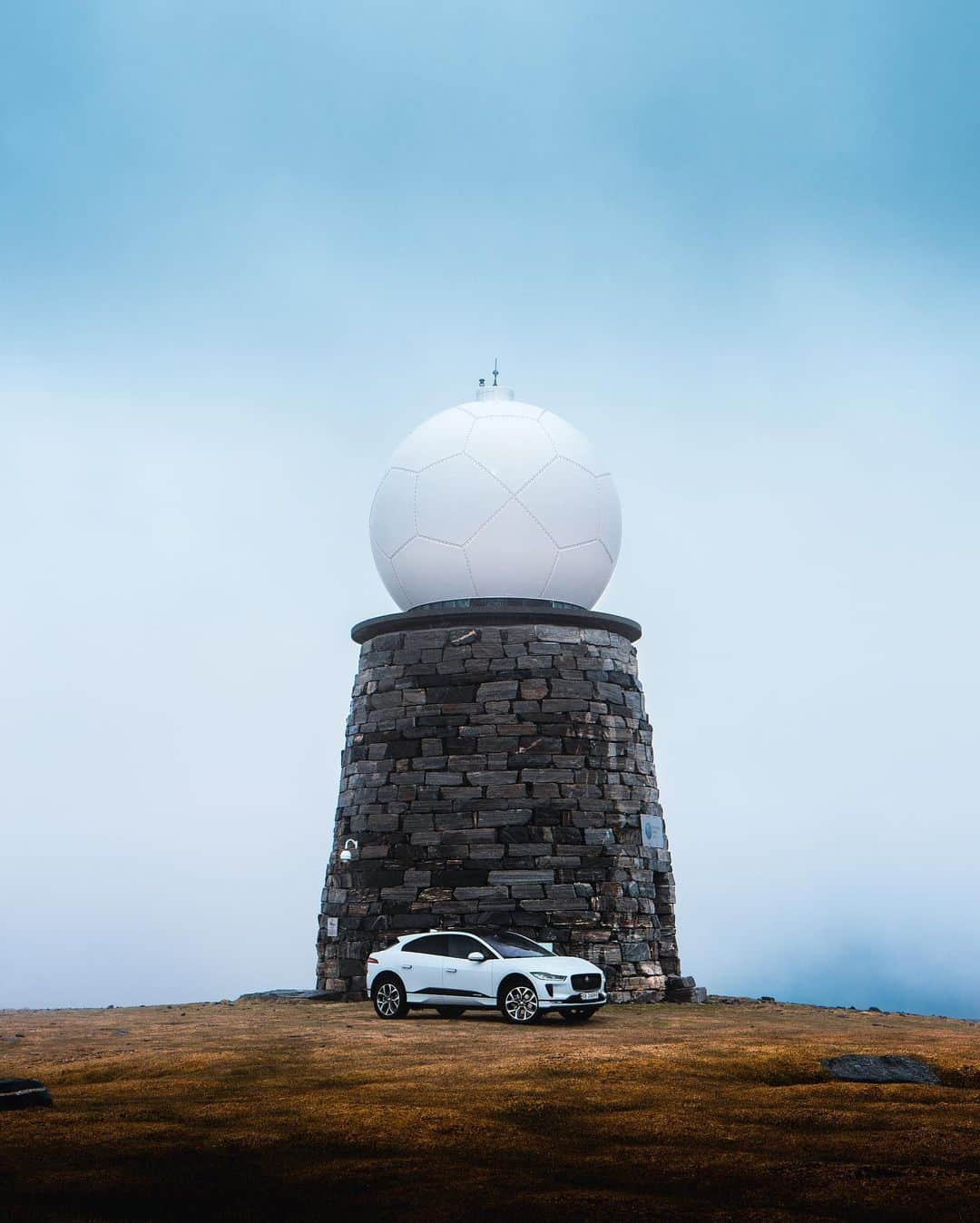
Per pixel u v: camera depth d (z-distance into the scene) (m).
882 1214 11.44
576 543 31.22
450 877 29.14
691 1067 18.17
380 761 30.52
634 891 29.91
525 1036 21.36
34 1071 18.59
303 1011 26.86
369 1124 14.57
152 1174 12.63
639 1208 11.52
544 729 29.83
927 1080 17.97
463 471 30.91
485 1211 11.45
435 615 30.75
